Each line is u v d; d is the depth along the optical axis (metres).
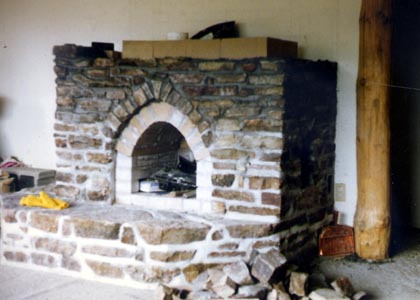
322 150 5.04
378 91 4.77
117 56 4.87
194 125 4.54
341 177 5.28
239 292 3.90
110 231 4.28
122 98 4.71
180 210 4.67
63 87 4.89
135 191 4.93
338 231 5.07
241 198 4.43
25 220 4.59
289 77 4.33
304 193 4.74
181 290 4.07
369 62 4.77
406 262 4.88
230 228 4.25
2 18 6.41
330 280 4.44
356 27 5.08
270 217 4.35
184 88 4.51
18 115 6.45
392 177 6.04
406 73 5.95
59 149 4.98
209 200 4.57
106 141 4.81
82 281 4.35
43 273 4.51
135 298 4.04
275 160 4.30
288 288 4.04
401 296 4.16
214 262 4.23
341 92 5.21
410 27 5.91
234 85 4.37
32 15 6.27
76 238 4.41
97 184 4.87
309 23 5.20
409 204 6.04
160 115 4.66
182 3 5.59
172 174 5.08
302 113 4.62
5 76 6.45
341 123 5.24
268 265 3.98
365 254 4.91
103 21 5.93
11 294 4.07
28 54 6.33
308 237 4.88
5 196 5.09
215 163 4.49
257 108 4.32
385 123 4.79
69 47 4.79
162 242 4.15
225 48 4.40
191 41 4.51
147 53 4.64
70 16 6.08
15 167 6.29
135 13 5.78
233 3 5.39
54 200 4.77
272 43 4.37
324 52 5.19
